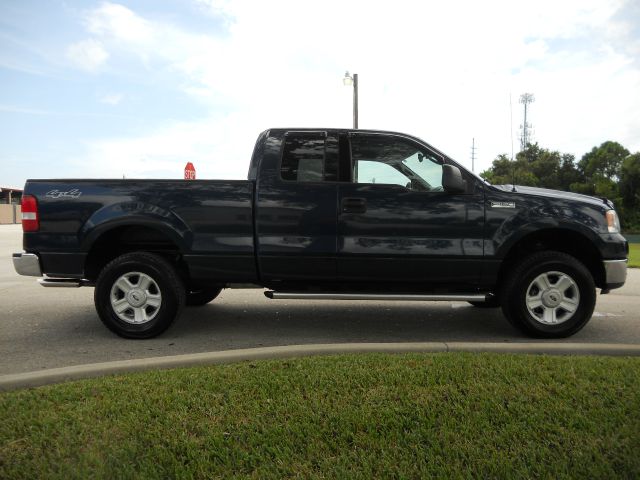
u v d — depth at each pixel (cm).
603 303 702
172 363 368
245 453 241
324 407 288
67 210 482
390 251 473
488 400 295
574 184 5641
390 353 394
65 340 487
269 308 656
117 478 223
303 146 490
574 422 268
